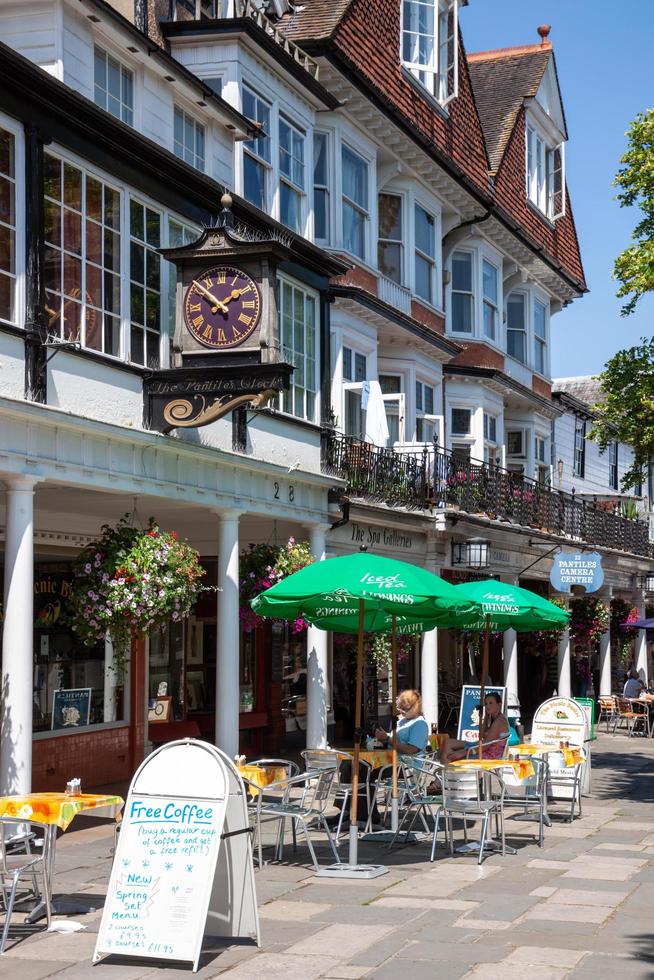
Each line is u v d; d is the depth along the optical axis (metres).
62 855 11.88
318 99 19.86
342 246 21.45
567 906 9.59
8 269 11.90
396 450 23.05
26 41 13.60
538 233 32.56
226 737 15.78
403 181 24.48
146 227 14.37
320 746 18.28
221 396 13.74
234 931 8.31
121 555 13.00
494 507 26.05
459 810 11.95
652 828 14.14
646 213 18.36
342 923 8.98
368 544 21.02
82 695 16.84
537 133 33.06
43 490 13.93
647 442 18.70
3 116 11.84
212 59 17.58
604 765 21.89
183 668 20.31
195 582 13.77
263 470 16.59
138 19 17.02
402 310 24.03
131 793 8.15
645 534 41.03
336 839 12.86
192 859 7.91
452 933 8.65
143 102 15.17
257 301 13.73
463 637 27.25
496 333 30.23
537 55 33.00
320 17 21.41
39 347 12.13
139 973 7.63
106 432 12.88
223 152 17.12
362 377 22.20
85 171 13.19
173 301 14.90
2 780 11.66
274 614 13.21
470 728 19.17
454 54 26.53
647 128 18.19
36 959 7.97
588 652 35.72
